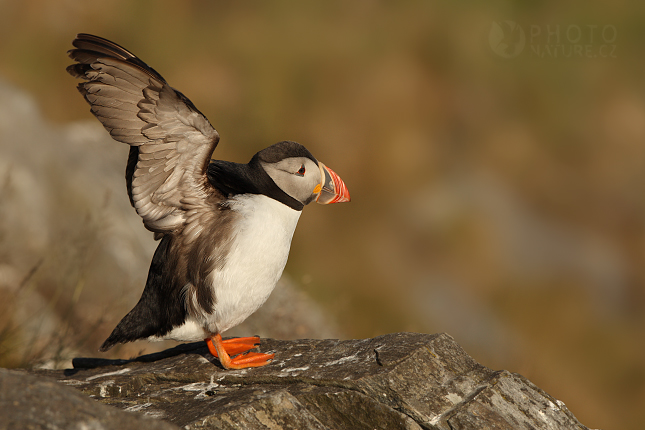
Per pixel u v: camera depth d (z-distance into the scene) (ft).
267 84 58.65
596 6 69.46
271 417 14.64
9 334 28.48
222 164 18.63
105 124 16.49
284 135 56.13
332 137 56.34
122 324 18.33
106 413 11.32
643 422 41.98
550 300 48.62
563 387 43.14
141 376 18.20
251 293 17.72
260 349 19.54
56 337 29.43
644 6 68.90
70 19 59.26
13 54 55.72
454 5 67.87
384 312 44.65
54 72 55.47
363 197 53.47
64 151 41.68
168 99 15.99
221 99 57.26
